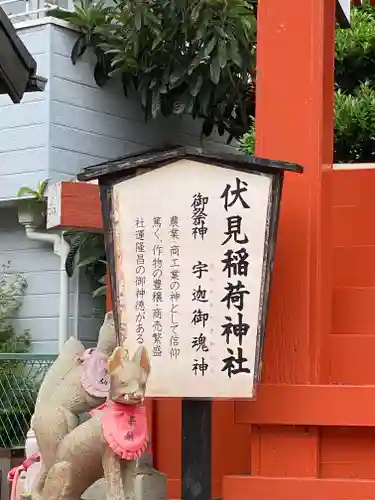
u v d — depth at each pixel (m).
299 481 2.25
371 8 4.39
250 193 2.07
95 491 2.46
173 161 2.11
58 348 4.25
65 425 2.12
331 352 2.46
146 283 2.10
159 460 2.84
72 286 4.29
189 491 2.09
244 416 2.31
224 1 3.99
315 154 2.38
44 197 4.17
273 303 2.36
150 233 2.11
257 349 2.04
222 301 2.06
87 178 2.15
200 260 2.08
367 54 3.99
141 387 1.95
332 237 2.72
